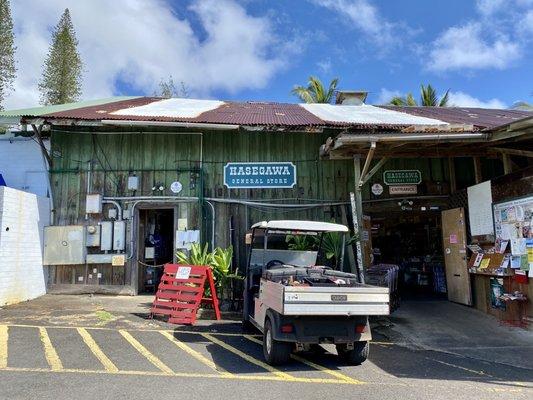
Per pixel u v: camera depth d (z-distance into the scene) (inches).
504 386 191.8
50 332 264.7
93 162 421.7
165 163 424.2
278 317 210.8
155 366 206.7
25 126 426.3
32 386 173.6
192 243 408.8
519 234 304.3
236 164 429.1
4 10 911.0
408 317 344.8
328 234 325.7
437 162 450.0
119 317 313.0
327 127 397.7
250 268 295.0
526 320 302.5
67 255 402.6
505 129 309.3
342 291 203.0
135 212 416.8
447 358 241.8
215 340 263.9
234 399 165.9
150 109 452.8
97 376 188.4
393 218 532.7
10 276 349.4
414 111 554.9
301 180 431.5
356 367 218.8
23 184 420.5
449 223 411.2
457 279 394.6
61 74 1079.6
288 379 194.4
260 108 538.9
